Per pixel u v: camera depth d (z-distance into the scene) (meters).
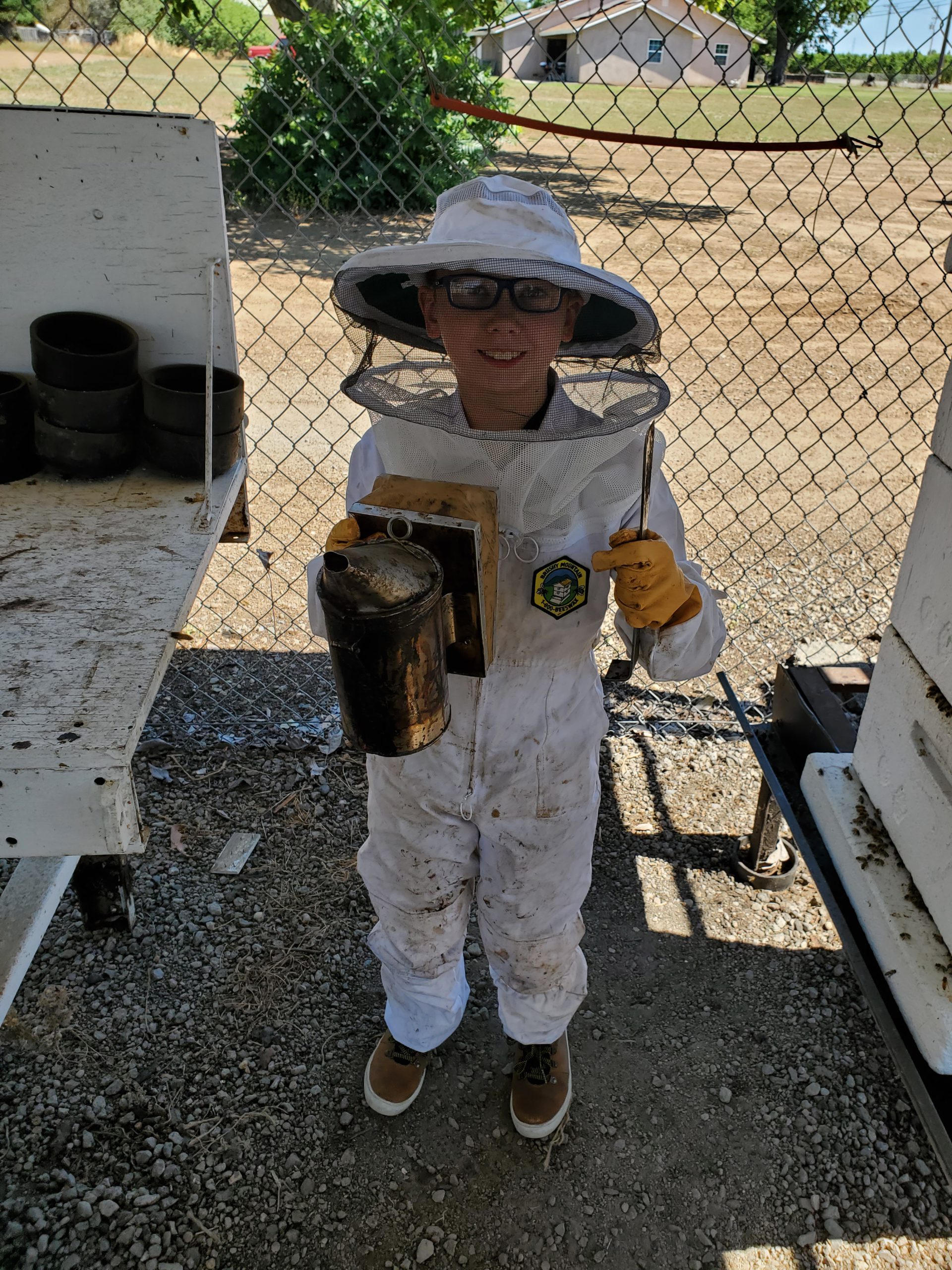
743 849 2.62
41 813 1.10
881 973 1.79
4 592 1.48
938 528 1.69
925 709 1.73
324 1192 1.83
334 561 1.06
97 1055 2.05
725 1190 1.86
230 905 2.44
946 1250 1.77
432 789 1.56
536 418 1.36
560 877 1.65
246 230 9.00
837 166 13.11
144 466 2.08
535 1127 1.89
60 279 2.09
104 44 2.78
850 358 6.70
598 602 1.47
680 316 7.52
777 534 4.39
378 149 9.23
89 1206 1.76
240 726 3.04
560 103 12.31
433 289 1.31
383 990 2.24
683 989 2.27
